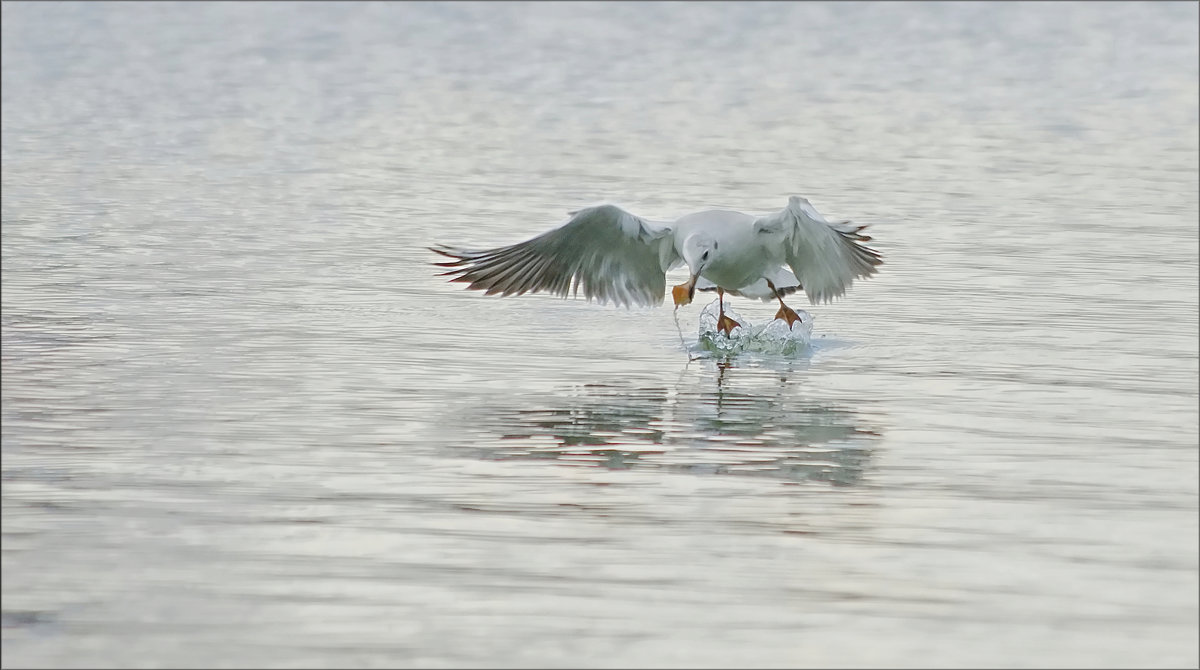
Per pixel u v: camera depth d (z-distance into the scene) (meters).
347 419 13.29
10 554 10.12
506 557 10.12
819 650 8.91
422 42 50.47
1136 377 14.88
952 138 33.41
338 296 18.39
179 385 14.31
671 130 34.41
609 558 10.13
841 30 53.25
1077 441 12.74
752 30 53.12
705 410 13.77
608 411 13.72
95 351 15.56
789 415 13.62
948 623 9.26
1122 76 43.50
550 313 17.77
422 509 11.01
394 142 32.50
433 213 24.42
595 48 49.31
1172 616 9.36
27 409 13.42
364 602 9.43
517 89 41.16
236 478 11.64
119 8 57.25
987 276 19.81
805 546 10.36
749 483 11.66
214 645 8.89
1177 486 11.59
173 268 19.92
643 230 14.49
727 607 9.41
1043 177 28.23
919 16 56.12
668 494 11.39
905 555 10.22
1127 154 31.08
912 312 17.83
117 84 41.31
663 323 17.41
